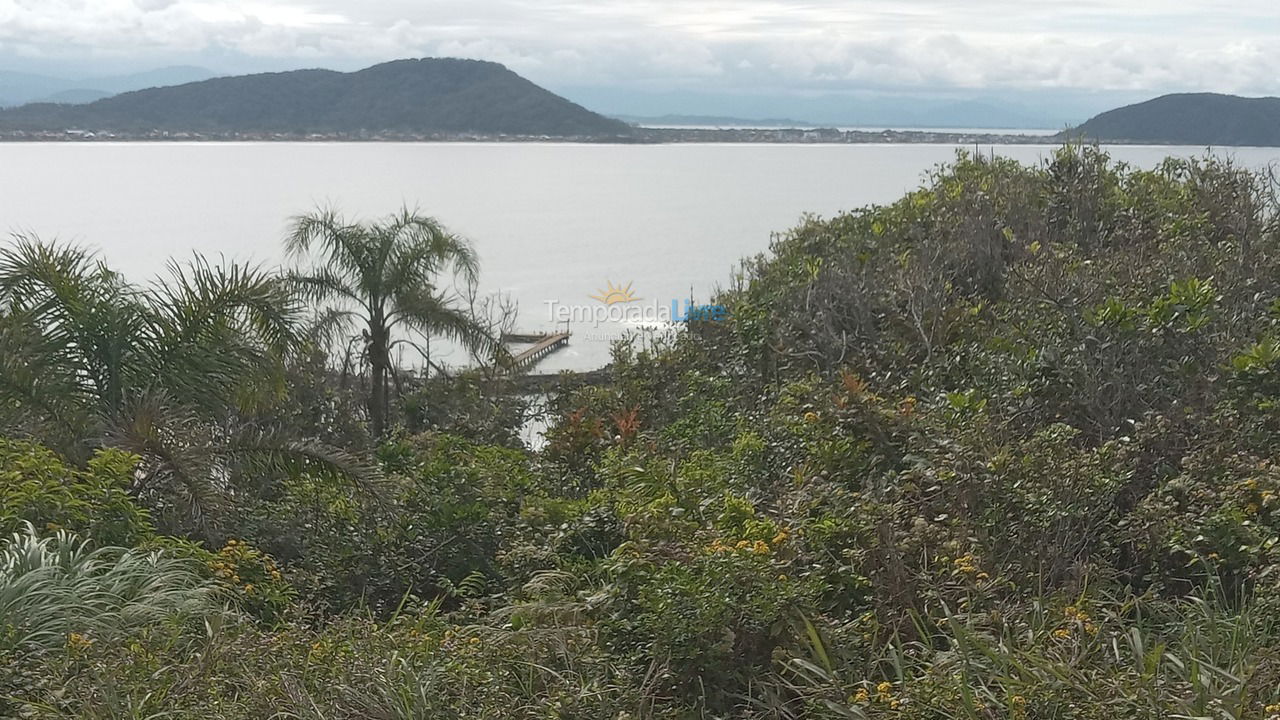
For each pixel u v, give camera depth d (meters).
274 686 4.24
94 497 6.52
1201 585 5.05
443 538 8.32
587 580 6.54
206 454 7.82
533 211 150.88
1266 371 6.54
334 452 8.48
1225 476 5.55
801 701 4.48
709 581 4.66
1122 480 5.60
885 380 8.85
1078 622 4.26
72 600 4.93
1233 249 9.33
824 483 6.83
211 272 8.96
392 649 4.66
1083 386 7.24
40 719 4.01
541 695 4.48
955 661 4.16
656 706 4.48
